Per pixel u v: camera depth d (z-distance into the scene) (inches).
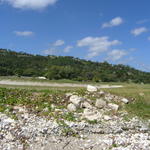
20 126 576.7
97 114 779.4
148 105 955.3
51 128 589.0
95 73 3619.6
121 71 4635.8
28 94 901.2
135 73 5019.7
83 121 685.9
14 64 3964.1
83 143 532.1
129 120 767.1
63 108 810.2
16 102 816.9
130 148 498.6
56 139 536.1
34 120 639.1
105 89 1091.9
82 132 608.4
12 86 1179.9
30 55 5487.2
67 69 3410.4
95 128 644.1
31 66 4023.1
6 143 484.4
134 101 969.5
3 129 545.3
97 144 526.6
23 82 1611.7
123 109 887.7
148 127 721.0
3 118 620.1
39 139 525.3
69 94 930.1
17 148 470.6
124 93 1033.5
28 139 518.3
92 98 935.0
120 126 693.3
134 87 1200.2
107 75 3671.3
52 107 799.1
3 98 834.2
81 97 900.6
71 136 571.2
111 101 938.7
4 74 3024.1
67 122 652.1
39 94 908.6
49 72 3097.9
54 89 1069.8
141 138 585.3
